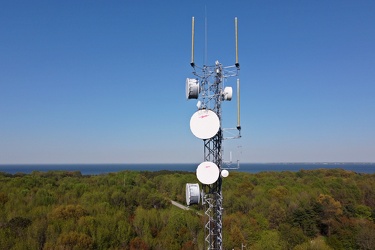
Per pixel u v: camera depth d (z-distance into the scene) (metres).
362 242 45.72
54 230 40.56
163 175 95.38
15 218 42.59
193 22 14.80
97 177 87.62
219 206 14.78
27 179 71.25
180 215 47.34
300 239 46.00
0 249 36.12
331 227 51.16
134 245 41.22
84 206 50.94
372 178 96.94
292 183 80.06
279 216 53.00
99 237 40.28
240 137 14.78
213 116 14.41
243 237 42.94
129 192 62.34
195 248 42.25
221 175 14.66
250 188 71.19
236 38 14.70
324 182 82.12
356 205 61.78
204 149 14.96
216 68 14.88
